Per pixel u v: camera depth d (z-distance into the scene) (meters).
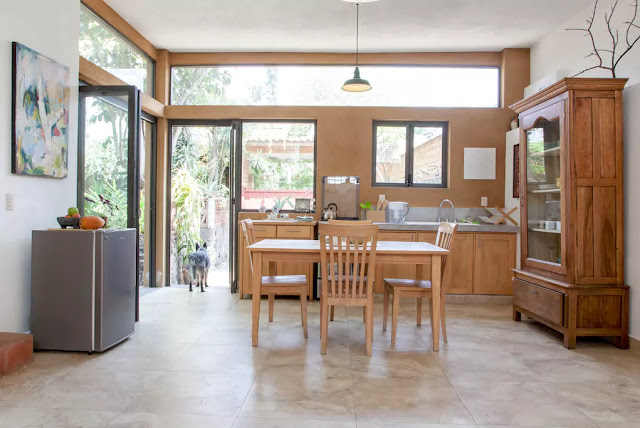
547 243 3.63
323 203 5.34
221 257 5.62
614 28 3.75
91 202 3.84
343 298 2.98
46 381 2.44
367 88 4.16
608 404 2.23
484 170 5.29
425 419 2.03
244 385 2.41
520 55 5.22
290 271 4.90
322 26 4.60
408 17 4.36
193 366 2.70
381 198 5.26
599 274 3.23
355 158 5.32
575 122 3.24
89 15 3.94
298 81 5.45
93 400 2.19
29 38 3.02
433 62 5.34
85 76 3.82
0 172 2.78
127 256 3.24
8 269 2.87
